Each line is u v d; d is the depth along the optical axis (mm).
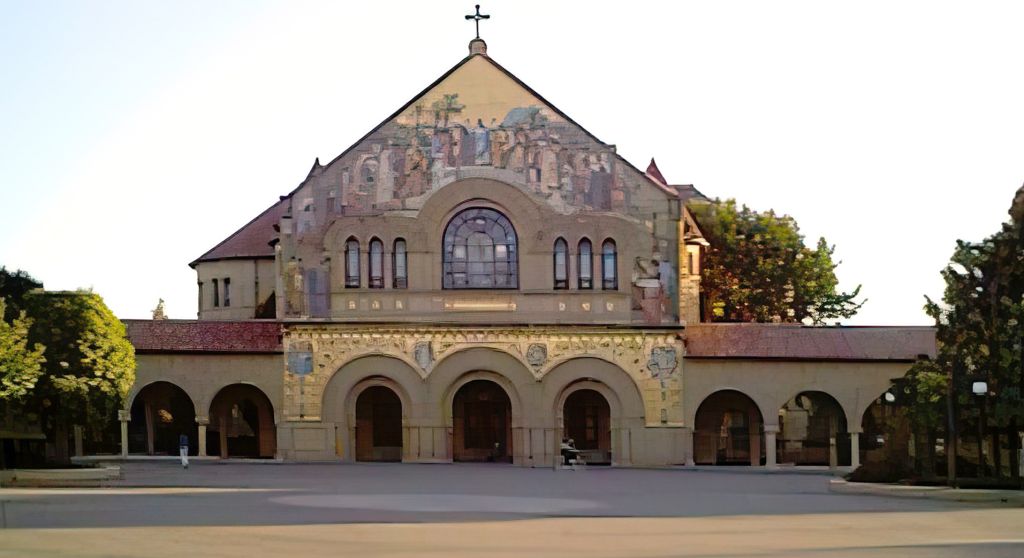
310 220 76938
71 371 60781
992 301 58125
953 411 56250
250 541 34312
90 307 61844
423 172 76875
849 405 75250
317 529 37219
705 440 80938
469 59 77562
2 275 67125
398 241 76750
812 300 111750
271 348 76312
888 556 32719
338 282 76562
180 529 36719
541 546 34062
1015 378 56938
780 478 66250
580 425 78250
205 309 94000
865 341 76250
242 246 93000
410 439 75625
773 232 107750
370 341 76188
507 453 77875
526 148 77000
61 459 65062
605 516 42531
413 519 40469
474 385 78188
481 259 76750
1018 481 53188
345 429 76000
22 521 38688
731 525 39938
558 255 76812
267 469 68875
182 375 76125
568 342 76188
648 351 76188
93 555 31344
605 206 76875
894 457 58812
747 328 77375
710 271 106125
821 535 37312
